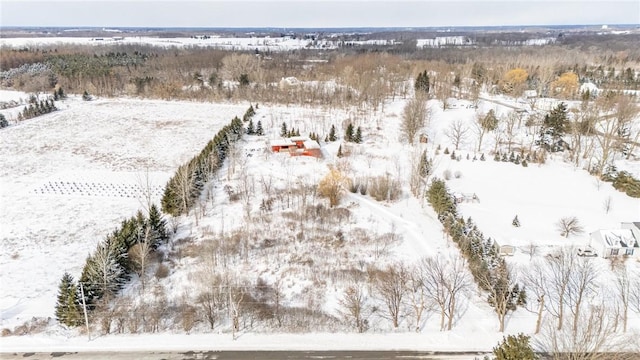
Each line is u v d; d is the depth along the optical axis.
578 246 52.81
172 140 96.81
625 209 63.34
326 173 77.12
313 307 44.22
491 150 87.00
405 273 45.84
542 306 39.56
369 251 53.91
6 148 91.00
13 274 48.97
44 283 47.47
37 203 66.50
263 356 37.56
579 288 42.59
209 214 63.16
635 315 41.75
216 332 40.34
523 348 30.89
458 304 44.31
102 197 68.81
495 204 65.44
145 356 37.28
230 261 51.72
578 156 79.25
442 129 97.62
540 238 55.19
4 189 71.06
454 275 43.72
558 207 64.25
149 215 57.19
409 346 38.75
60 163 82.75
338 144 91.94
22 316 42.09
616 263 49.38
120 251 47.41
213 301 43.62
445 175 74.75
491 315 42.72
